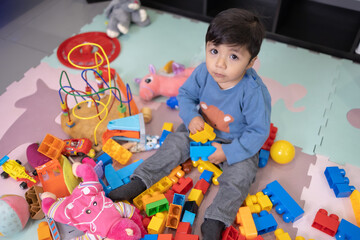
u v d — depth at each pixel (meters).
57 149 1.39
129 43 2.04
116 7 2.03
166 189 1.34
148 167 1.30
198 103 1.42
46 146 1.41
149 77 1.68
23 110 1.68
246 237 1.19
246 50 1.04
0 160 1.36
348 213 1.32
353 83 1.82
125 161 1.43
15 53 1.97
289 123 1.63
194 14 2.20
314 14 2.16
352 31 2.05
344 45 1.97
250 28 1.02
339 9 2.16
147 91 1.66
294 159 1.49
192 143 1.37
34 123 1.62
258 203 1.30
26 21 2.17
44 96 1.74
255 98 1.19
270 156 1.49
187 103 1.36
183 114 1.36
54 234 1.19
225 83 1.20
